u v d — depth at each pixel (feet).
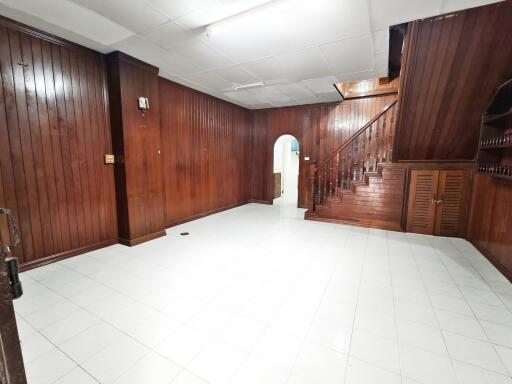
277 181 26.91
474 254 11.46
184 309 7.22
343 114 19.25
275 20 8.25
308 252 11.59
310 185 17.66
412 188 14.46
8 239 8.85
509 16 8.10
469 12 8.13
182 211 16.47
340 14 7.91
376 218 15.76
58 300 7.59
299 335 6.21
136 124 12.01
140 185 12.45
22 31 8.70
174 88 15.01
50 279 8.84
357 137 16.65
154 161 13.09
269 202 23.29
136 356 5.53
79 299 7.66
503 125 11.49
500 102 10.89
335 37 9.39
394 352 5.69
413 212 14.57
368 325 6.59
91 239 11.44
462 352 5.70
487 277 9.23
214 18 8.25
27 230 9.36
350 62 11.78
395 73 14.19
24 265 9.32
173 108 15.07
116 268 9.77
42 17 8.23
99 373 5.09
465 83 10.58
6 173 8.71
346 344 5.92
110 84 11.41
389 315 7.01
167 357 5.51
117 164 11.92
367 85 17.95
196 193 17.52
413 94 11.60
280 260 10.68
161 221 13.76
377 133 15.72
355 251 11.75
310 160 20.86
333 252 11.61
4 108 8.52
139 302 7.54
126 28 8.89
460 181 13.48
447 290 8.32
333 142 19.84
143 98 12.00
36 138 9.37
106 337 6.09
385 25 8.64
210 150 18.48
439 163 13.91
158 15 8.08
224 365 5.32
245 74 13.51
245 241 13.07
